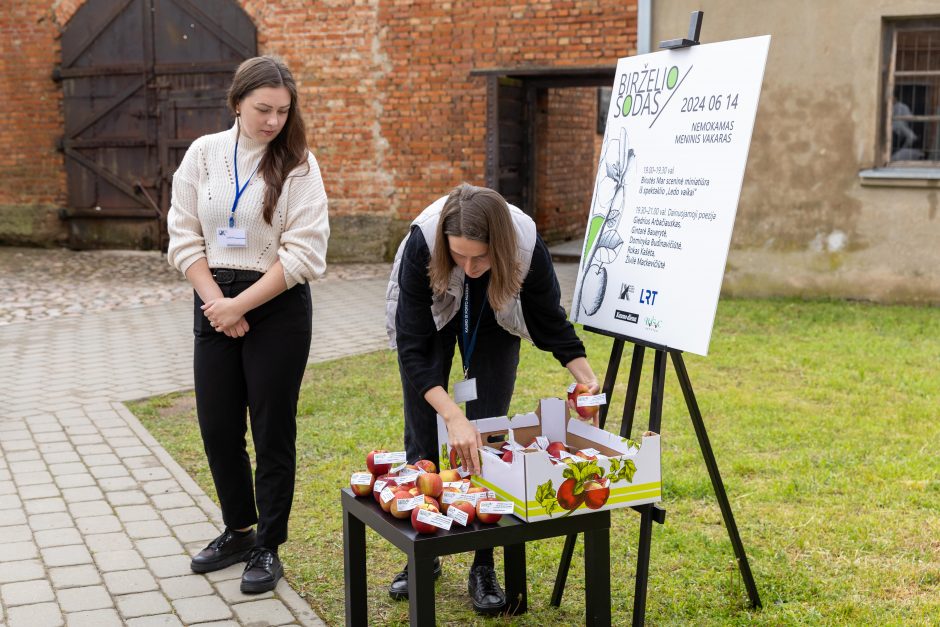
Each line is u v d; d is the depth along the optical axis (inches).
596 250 138.9
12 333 348.5
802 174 384.8
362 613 120.8
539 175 557.3
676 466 194.1
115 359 307.6
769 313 358.6
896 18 366.9
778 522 164.7
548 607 138.1
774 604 135.8
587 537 112.3
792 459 196.5
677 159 126.0
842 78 374.0
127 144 546.9
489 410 134.3
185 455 210.8
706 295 118.5
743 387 256.4
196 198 143.5
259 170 141.0
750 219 394.3
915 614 131.7
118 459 206.8
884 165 380.8
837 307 369.7
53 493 186.1
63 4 543.2
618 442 116.6
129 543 162.2
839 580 142.2
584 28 464.1
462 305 126.0
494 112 483.2
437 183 502.9
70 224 569.9
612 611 135.9
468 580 143.3
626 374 273.7
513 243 110.4
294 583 147.2
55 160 563.5
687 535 159.5
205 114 531.5
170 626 133.6
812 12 374.3
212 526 170.1
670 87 129.4
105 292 437.7
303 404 246.4
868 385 254.7
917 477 184.7
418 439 136.8
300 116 143.5
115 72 541.0
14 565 153.1
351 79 506.3
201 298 142.1
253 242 141.3
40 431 227.9
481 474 114.0
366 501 115.2
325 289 441.1
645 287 127.9
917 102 375.6
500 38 479.2
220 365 143.9
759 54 117.1
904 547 154.2
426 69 494.3
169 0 526.0
